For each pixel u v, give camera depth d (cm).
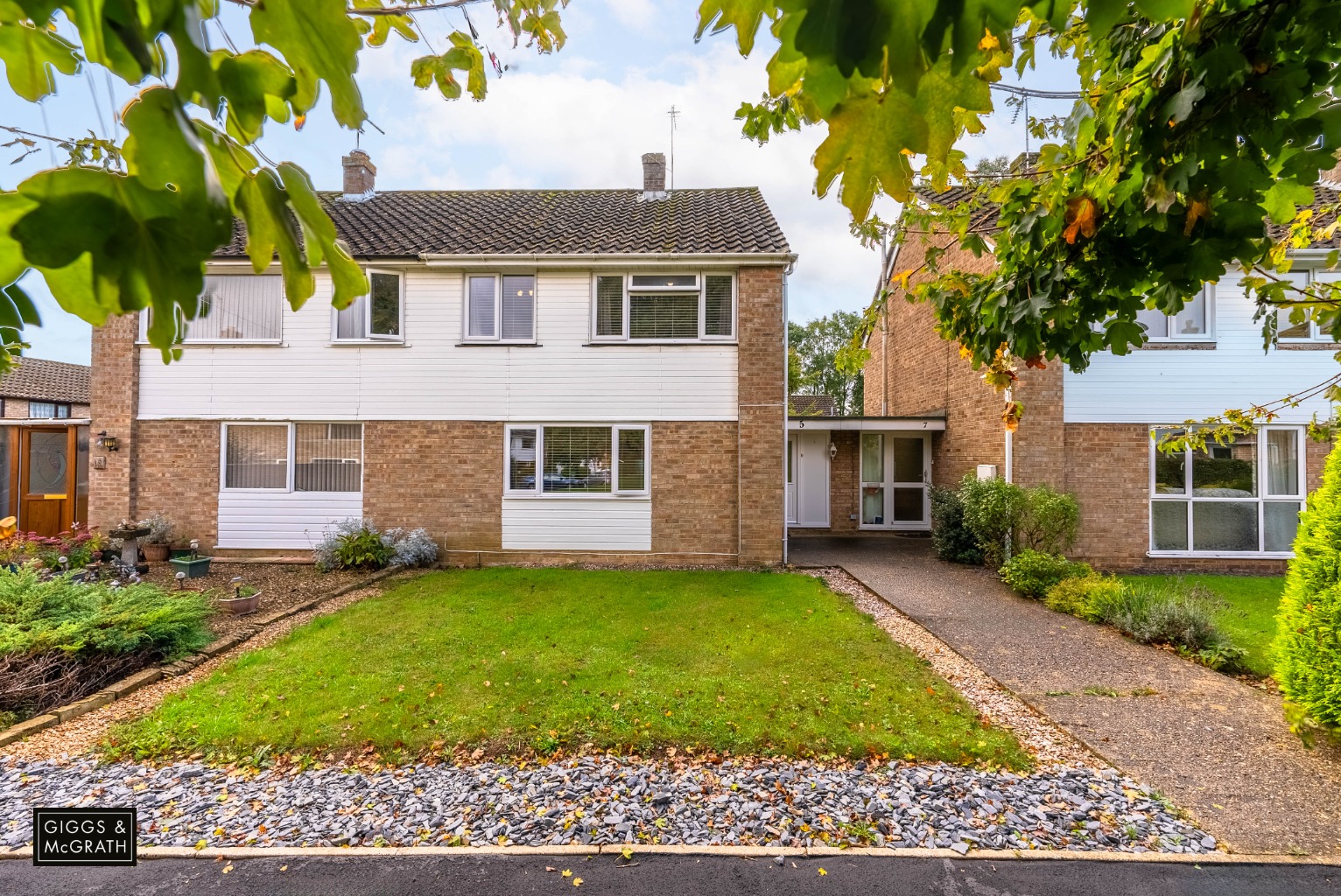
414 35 183
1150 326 909
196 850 285
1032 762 358
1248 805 315
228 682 470
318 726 397
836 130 98
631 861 278
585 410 964
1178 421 898
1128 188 177
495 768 353
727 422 957
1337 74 134
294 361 970
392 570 878
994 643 568
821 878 267
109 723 414
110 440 958
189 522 968
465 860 278
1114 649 552
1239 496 896
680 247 966
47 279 62
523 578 852
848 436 1339
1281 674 388
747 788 330
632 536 960
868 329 377
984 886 262
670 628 606
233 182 71
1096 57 199
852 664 506
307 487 973
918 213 305
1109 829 297
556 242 1001
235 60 73
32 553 784
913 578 848
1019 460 910
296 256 75
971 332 287
